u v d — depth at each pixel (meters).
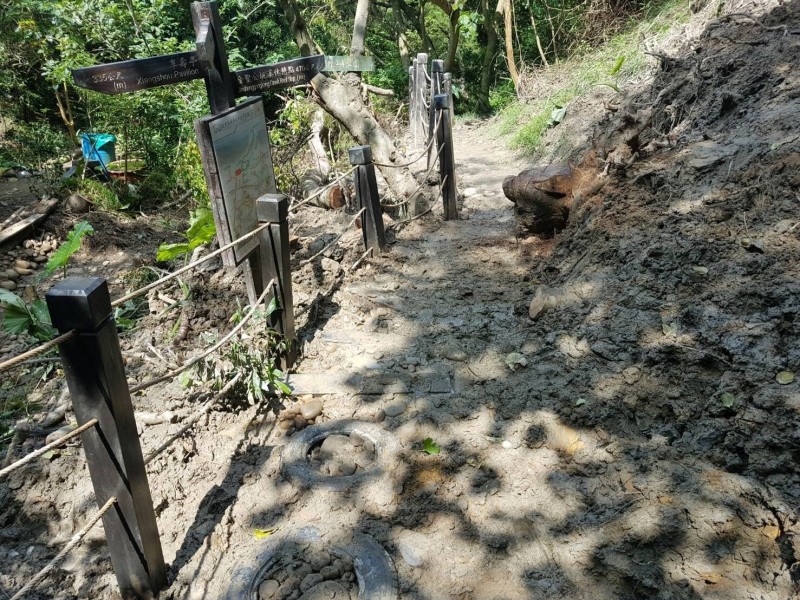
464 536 2.57
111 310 2.09
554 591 2.34
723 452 2.58
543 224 4.96
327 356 3.86
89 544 2.69
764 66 4.74
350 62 4.62
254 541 2.62
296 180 7.36
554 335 3.55
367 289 4.58
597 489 2.67
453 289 4.53
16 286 5.21
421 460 2.95
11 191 7.27
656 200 3.99
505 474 2.83
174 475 2.97
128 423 2.19
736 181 3.65
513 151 9.30
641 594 2.29
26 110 9.77
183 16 12.48
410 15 16.02
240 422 3.32
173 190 7.64
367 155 4.86
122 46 8.41
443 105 5.83
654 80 6.32
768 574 2.21
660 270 3.43
